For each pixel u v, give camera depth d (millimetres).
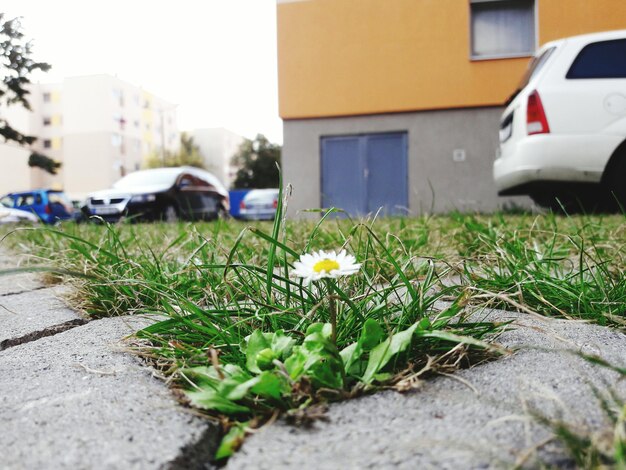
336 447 783
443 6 11422
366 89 11844
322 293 1406
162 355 1263
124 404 979
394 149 11930
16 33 16625
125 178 11984
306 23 12047
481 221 3926
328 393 962
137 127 64000
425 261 2188
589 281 1761
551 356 1142
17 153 53906
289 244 3004
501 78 11227
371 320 1094
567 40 5891
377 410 902
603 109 5617
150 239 3844
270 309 1371
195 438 849
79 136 58219
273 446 802
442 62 11469
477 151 11422
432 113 11633
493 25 11414
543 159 5734
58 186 58562
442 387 990
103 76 57625
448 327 1249
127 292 1874
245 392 895
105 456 789
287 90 12188
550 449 725
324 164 12258
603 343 1257
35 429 891
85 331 1588
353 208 12117
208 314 1317
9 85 17141
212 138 74125
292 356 1000
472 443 759
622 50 5684
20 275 3098
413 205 11727
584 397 904
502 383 991
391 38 11695
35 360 1311
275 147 59781
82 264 2309
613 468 648
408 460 728
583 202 6262
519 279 1752
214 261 2107
